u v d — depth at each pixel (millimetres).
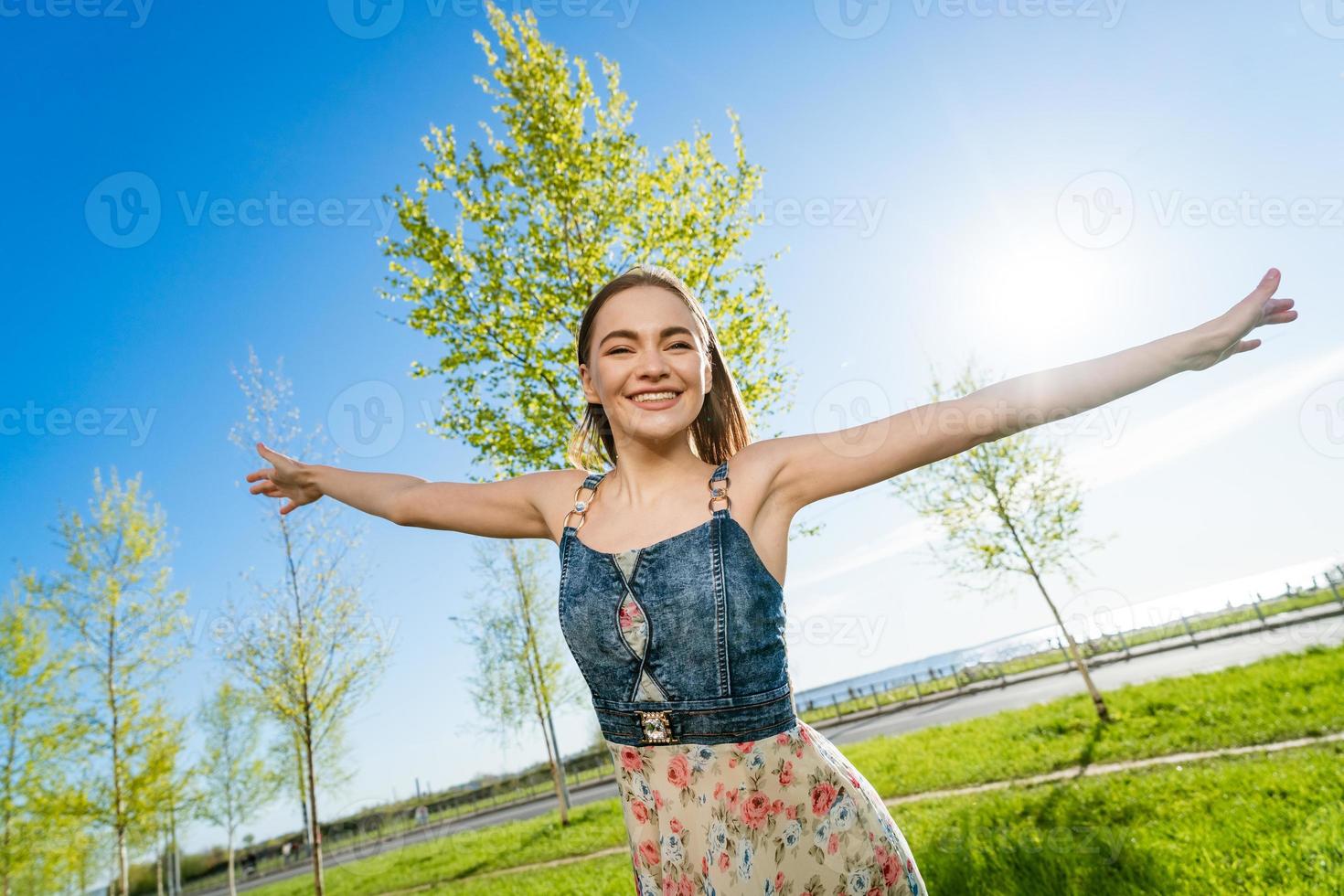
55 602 11258
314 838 10047
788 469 1426
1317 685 10117
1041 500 12430
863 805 1385
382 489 1869
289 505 2023
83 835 11367
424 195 7207
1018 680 28594
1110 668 22750
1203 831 5137
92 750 11117
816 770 1344
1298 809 5156
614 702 1363
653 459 1466
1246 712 9547
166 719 11672
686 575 1306
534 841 15312
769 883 1268
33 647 11016
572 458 1813
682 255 7195
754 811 1283
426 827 23859
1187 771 7285
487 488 1746
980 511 12750
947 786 9797
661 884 1343
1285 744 7719
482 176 7238
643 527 1402
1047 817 6703
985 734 13359
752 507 1395
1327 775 5859
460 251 7129
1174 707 11625
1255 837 4785
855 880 1324
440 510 1762
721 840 1271
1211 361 1360
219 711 16484
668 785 1326
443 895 11570
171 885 21141
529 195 7211
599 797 23328
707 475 1450
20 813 10617
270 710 10578
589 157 7266
